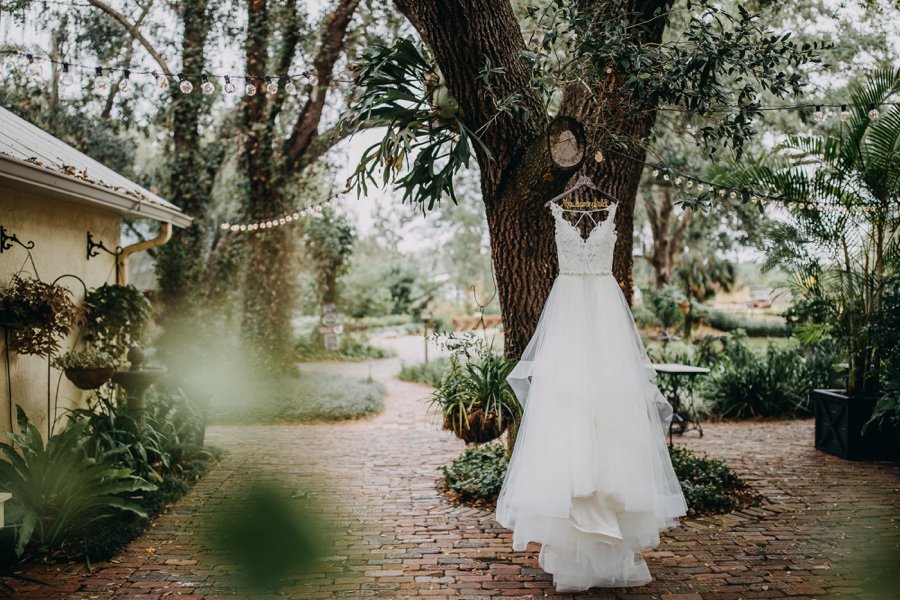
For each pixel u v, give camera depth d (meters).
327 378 12.30
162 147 10.98
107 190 5.41
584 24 4.09
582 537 3.41
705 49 3.97
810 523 4.54
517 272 4.86
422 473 5.97
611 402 3.47
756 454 6.56
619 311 3.68
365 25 10.14
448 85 4.33
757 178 6.33
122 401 5.73
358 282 19.84
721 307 24.02
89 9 9.63
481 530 4.47
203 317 11.13
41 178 4.59
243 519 2.07
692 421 7.78
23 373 5.03
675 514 3.60
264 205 11.39
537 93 4.42
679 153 9.96
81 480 4.21
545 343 3.68
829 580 3.64
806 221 6.24
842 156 6.12
